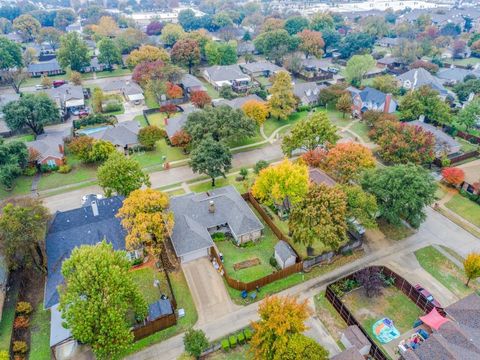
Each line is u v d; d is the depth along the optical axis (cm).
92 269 3647
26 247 4684
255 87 12419
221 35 18775
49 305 4378
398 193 5441
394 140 7444
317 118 7775
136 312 4031
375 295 4766
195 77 13625
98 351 3512
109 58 14362
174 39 17400
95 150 7638
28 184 7294
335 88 10844
